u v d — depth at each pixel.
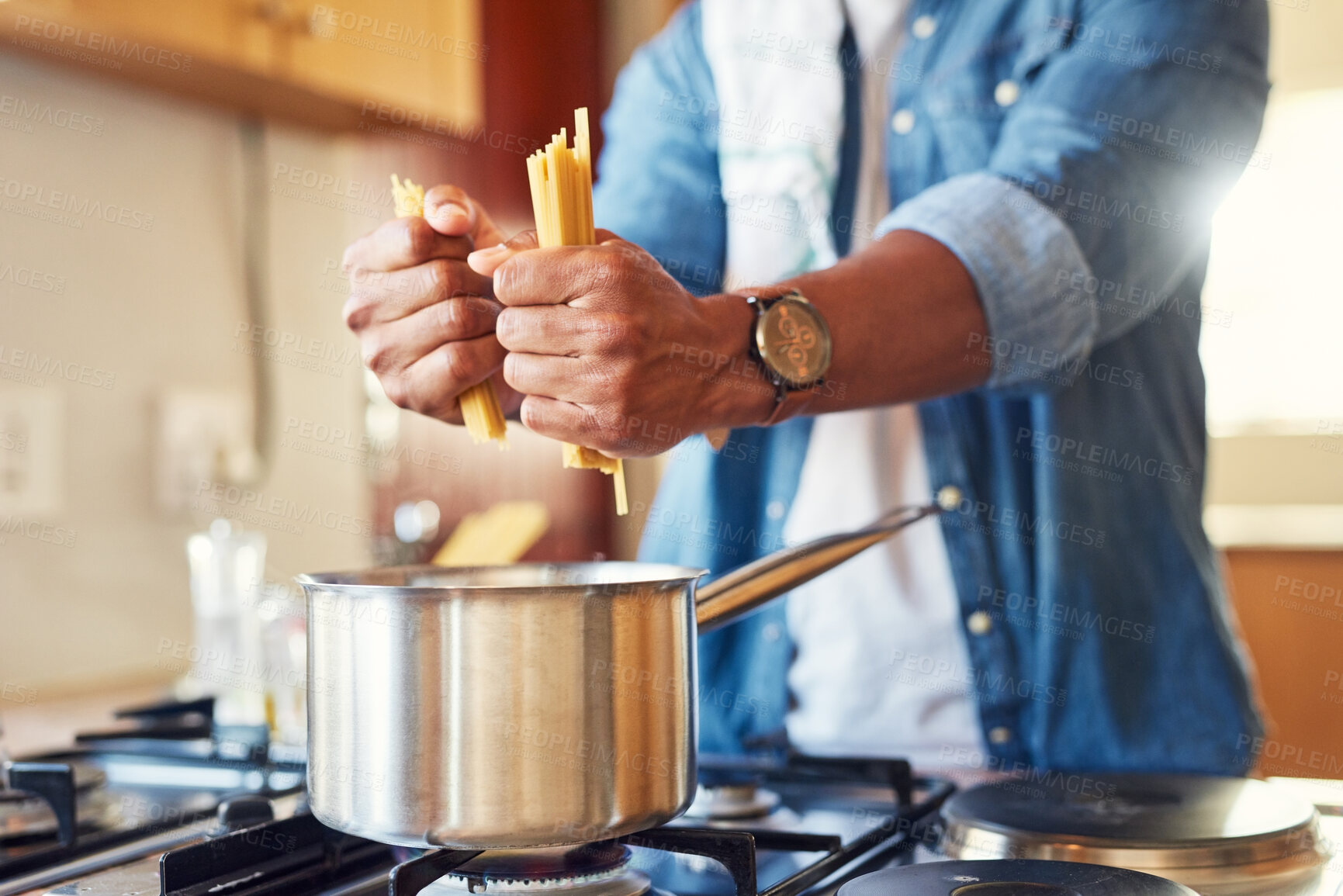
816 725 1.09
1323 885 0.56
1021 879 0.53
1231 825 0.61
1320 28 2.64
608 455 0.66
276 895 0.58
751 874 0.55
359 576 0.61
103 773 0.78
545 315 0.61
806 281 0.71
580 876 0.56
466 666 0.50
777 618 1.08
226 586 1.27
